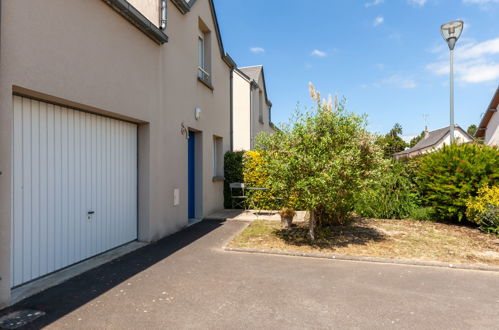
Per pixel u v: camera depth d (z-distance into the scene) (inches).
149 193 241.8
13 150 145.4
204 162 354.0
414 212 336.2
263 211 397.4
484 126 811.4
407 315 125.8
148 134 241.9
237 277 167.9
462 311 129.4
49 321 118.5
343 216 295.1
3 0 126.6
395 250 217.2
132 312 126.6
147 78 238.7
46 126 163.9
